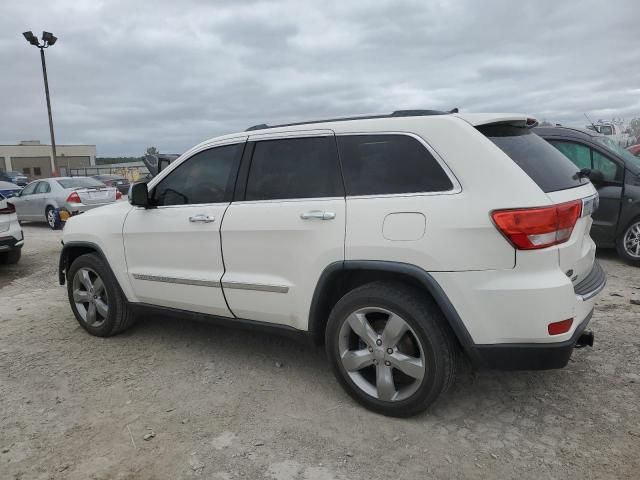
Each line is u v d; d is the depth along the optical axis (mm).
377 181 3242
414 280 3111
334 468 2814
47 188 14281
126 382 3934
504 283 2822
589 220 3406
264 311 3695
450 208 2938
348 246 3207
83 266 4848
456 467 2791
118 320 4750
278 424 3266
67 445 3115
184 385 3857
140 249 4379
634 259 6887
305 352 4402
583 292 3100
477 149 2982
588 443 2951
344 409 3422
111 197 14453
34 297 6602
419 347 3094
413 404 3156
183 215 4059
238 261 3756
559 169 3275
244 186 3799
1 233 8406
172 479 2771
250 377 3951
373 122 3350
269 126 3873
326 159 3461
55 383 3949
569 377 3736
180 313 4301
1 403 3652
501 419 3238
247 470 2822
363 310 3256
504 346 2889
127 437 3180
